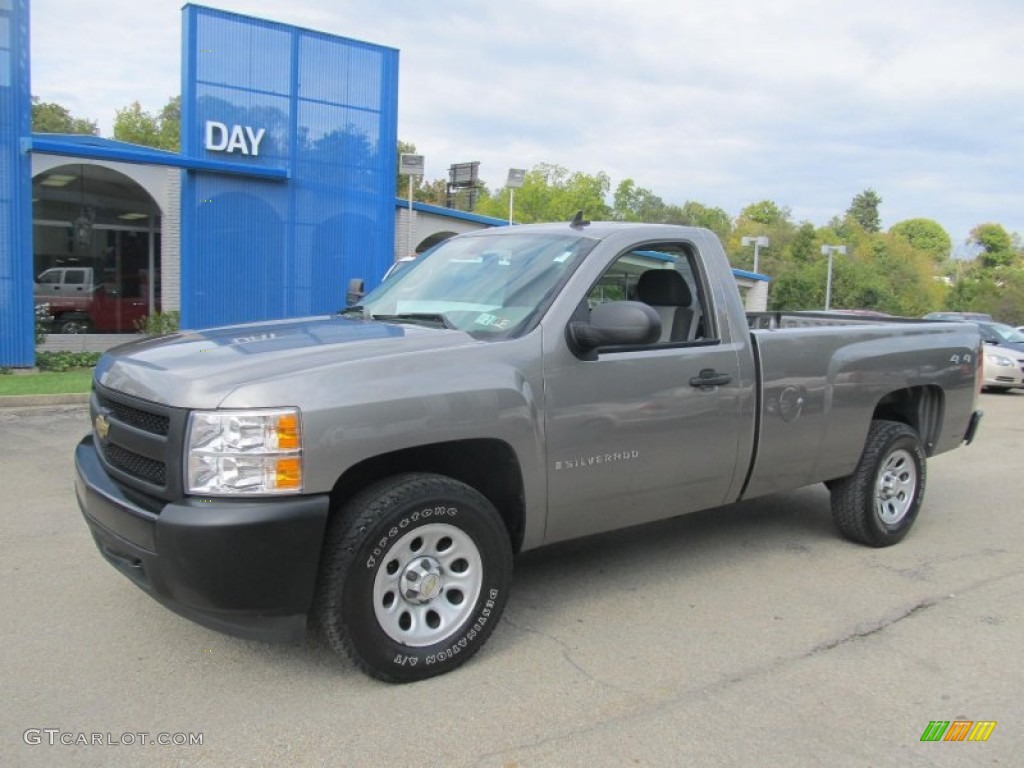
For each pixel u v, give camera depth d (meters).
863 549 5.53
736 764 2.96
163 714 3.17
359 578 3.24
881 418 5.96
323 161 17.69
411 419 3.30
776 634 4.09
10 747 2.93
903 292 77.19
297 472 3.05
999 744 3.14
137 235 20.69
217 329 4.14
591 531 4.11
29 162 13.52
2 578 4.51
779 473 4.86
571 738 3.09
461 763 2.91
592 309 3.97
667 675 3.62
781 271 68.19
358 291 5.37
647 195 80.25
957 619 4.34
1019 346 17.59
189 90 16.16
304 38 17.19
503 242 4.61
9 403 10.65
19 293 13.62
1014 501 7.11
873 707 3.39
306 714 3.19
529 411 3.65
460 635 3.56
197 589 3.01
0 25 13.02
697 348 4.37
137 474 3.31
